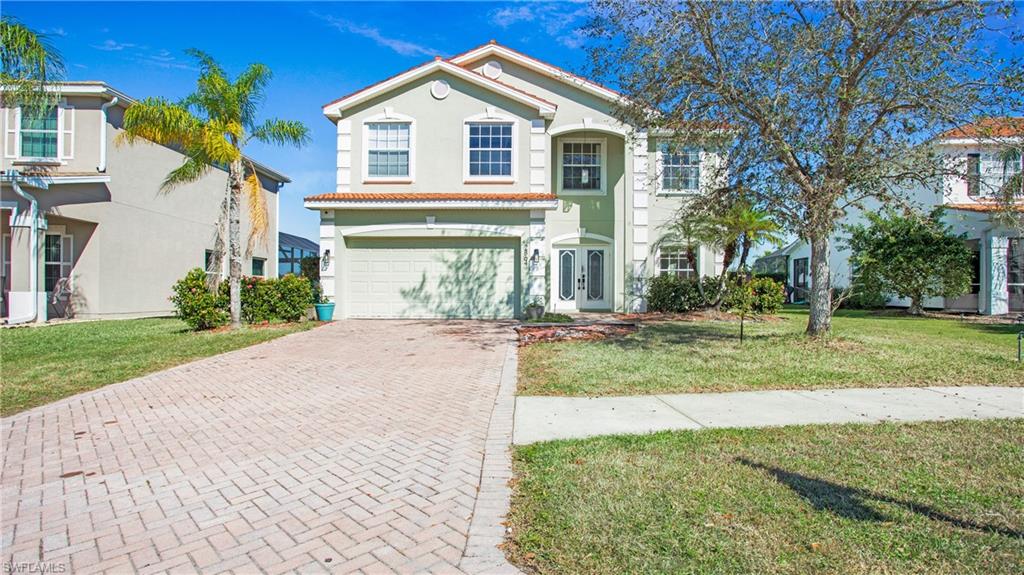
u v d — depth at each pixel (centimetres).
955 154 998
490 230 1560
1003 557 292
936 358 878
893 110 859
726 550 302
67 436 541
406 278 1600
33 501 392
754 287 1738
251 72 1310
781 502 359
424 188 1628
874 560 290
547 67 1758
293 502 385
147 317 1828
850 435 502
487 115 1625
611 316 1642
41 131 1678
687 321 1504
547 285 1822
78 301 1702
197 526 352
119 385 768
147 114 1229
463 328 1362
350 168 1633
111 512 373
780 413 587
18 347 1095
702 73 919
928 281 1709
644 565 290
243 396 702
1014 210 921
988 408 600
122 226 1788
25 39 1157
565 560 298
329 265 1562
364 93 1609
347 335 1252
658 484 391
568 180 1838
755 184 961
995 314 1731
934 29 794
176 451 495
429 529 342
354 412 622
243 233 2381
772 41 858
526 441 501
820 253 1034
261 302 1467
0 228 1698
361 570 297
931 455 446
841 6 862
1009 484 385
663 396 671
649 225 1800
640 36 891
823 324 1030
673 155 1186
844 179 862
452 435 531
